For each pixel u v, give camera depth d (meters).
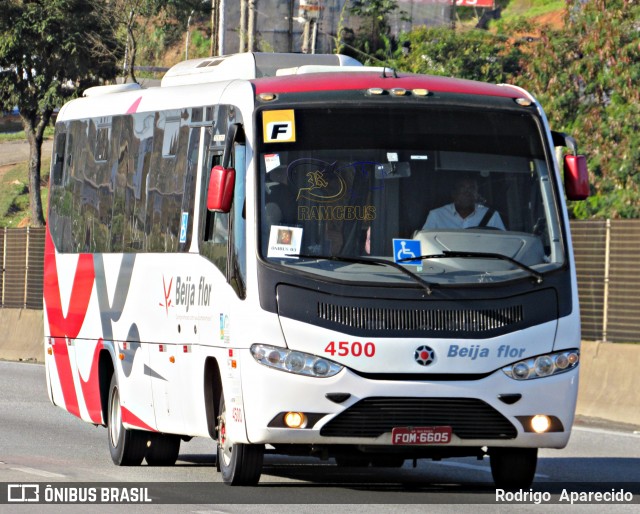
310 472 30.20
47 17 121.19
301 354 24.06
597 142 60.34
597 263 41.91
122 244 32.50
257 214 24.81
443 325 24.25
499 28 89.44
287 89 26.00
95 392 34.00
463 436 24.27
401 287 24.28
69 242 36.47
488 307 24.45
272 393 24.05
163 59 164.62
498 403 24.27
